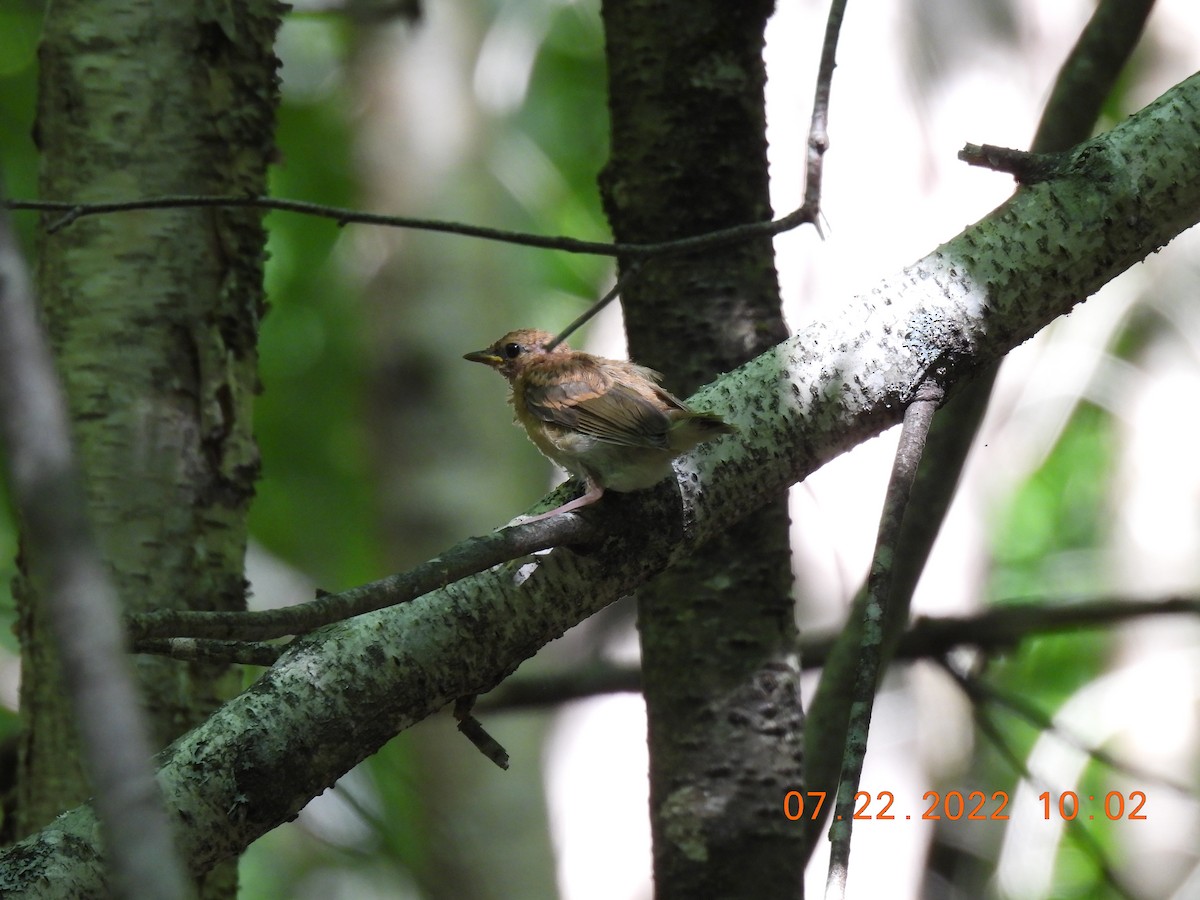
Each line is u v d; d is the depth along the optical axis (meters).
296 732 6.59
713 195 10.18
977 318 7.88
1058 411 22.09
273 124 10.22
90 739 3.47
